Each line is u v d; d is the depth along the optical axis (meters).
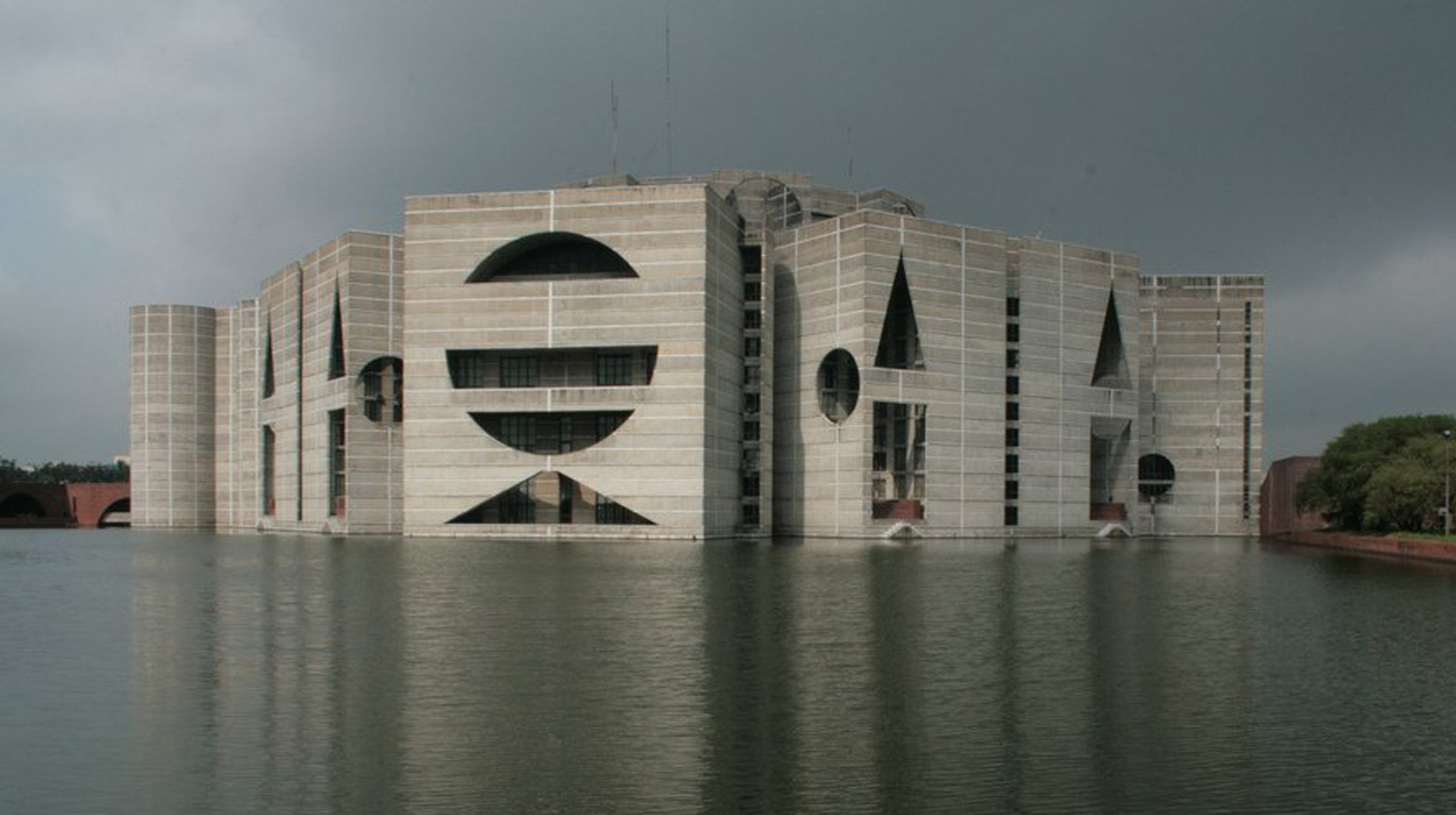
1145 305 119.69
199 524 137.62
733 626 36.94
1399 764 20.86
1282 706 25.50
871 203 115.38
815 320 104.25
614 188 96.44
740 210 112.25
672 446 94.44
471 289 97.50
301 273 115.00
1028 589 50.44
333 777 19.73
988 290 105.25
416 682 27.39
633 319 95.38
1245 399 119.81
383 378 106.44
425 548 82.75
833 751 21.41
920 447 103.62
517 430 100.94
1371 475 91.31
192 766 20.38
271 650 32.06
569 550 80.06
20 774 19.88
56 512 155.50
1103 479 114.81
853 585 51.50
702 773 19.97
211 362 139.25
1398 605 45.50
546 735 22.41
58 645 33.00
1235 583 55.09
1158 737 22.64
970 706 25.12
